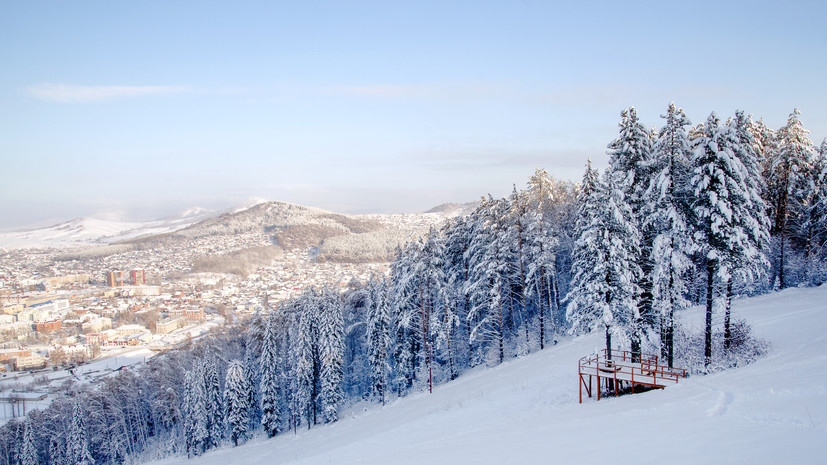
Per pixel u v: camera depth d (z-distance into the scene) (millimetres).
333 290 50812
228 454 46250
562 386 27297
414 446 21812
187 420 50594
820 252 40531
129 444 58938
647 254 27969
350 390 54344
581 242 26969
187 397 51156
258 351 56656
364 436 31750
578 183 47500
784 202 39250
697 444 12258
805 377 17156
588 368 26594
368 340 48125
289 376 50875
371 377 51312
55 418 57688
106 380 70562
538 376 30688
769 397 16000
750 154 27031
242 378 50719
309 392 46875
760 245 24438
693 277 30266
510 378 32719
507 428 21422
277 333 53250
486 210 40625
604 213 25641
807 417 12836
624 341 25141
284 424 51750
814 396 14773
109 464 56906
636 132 27156
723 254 23234
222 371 63719
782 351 22812
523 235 41062
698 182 23312
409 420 30781
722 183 22750
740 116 27219
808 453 9766
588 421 19109
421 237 41531
